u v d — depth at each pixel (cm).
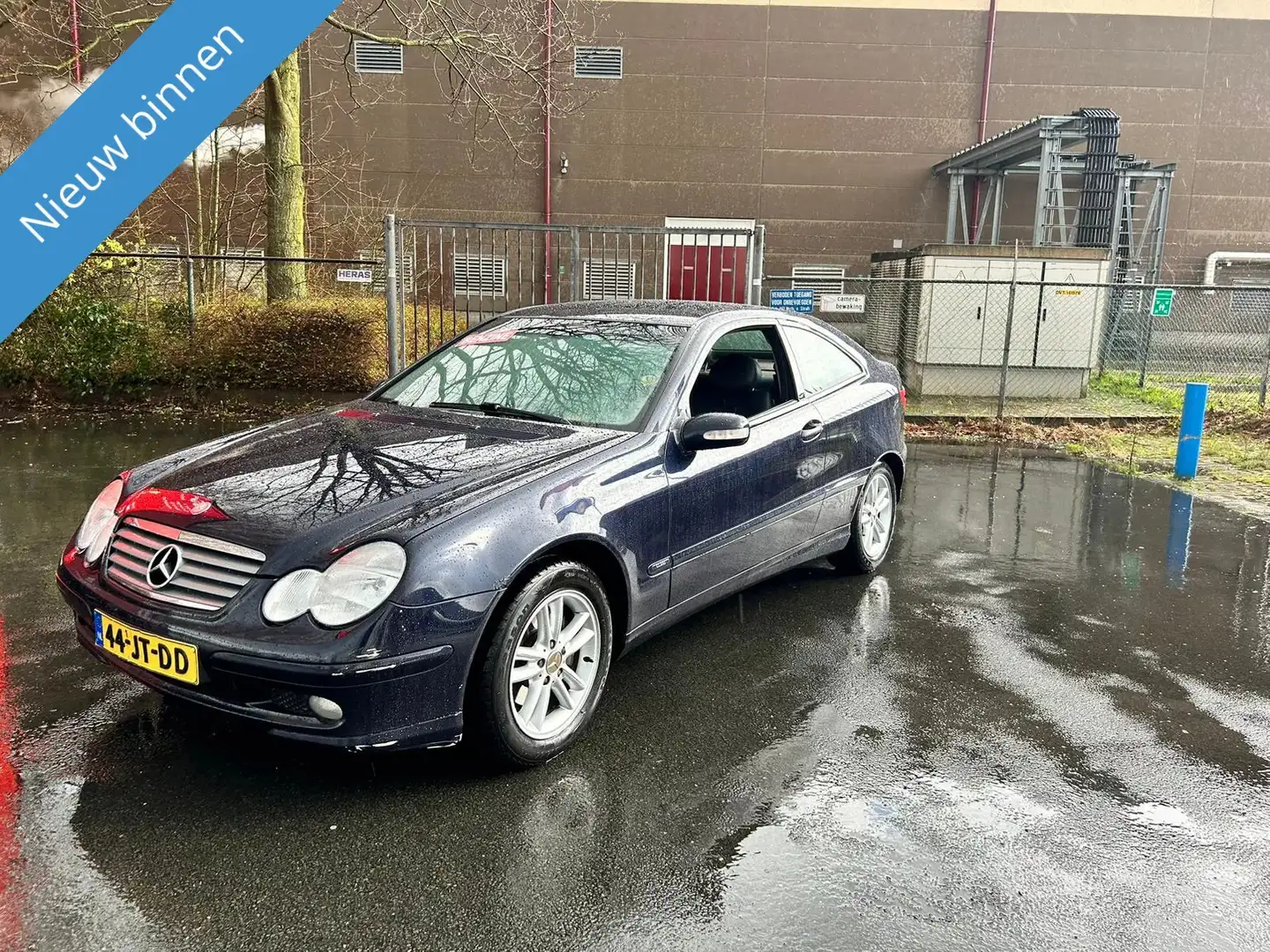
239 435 376
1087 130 1454
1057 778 304
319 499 291
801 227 1814
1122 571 544
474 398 397
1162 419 1122
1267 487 796
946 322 1247
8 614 427
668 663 392
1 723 322
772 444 409
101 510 322
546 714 310
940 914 234
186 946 217
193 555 278
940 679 382
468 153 1769
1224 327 1792
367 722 260
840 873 250
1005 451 963
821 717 344
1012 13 1759
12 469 741
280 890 238
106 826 263
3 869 242
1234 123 1797
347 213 1753
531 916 230
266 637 256
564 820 272
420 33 1238
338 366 1058
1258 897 245
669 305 452
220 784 287
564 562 303
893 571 532
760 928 228
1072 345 1249
